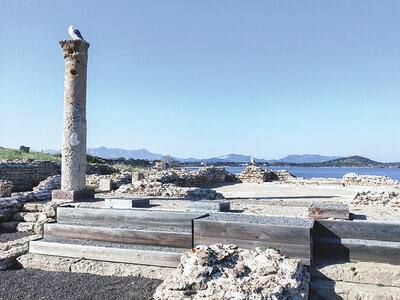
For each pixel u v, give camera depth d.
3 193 11.21
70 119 11.70
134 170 27.20
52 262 7.02
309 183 22.94
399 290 5.27
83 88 11.97
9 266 7.18
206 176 21.89
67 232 7.64
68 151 11.65
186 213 7.16
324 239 6.24
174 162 56.78
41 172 18.53
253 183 23.19
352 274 5.61
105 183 15.73
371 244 5.87
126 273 6.54
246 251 5.60
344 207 7.25
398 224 6.04
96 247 7.04
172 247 6.83
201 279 4.86
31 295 5.74
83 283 6.21
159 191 12.98
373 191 10.98
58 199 11.54
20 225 10.13
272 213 8.61
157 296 5.00
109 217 7.71
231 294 4.57
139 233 7.07
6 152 24.84
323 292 5.41
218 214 7.33
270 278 4.84
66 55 11.80
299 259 5.83
